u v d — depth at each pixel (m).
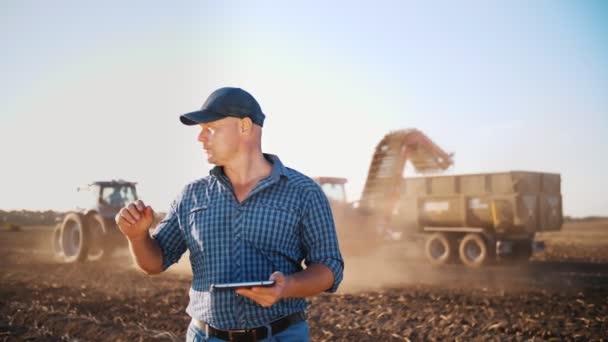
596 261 14.60
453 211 14.59
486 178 13.95
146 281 9.59
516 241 13.80
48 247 18.59
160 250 2.15
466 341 5.18
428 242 14.90
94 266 12.04
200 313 2.05
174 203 2.25
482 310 6.80
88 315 6.40
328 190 14.04
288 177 2.10
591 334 5.38
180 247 2.27
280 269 2.04
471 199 14.27
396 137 16.64
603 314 6.49
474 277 11.02
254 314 1.98
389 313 6.57
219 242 2.04
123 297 7.76
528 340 5.12
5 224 27.20
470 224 14.33
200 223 2.08
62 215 14.51
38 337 5.46
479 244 13.66
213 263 2.03
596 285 9.47
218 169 2.15
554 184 14.38
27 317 6.29
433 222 15.07
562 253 17.39
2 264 12.48
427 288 9.16
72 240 13.52
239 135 2.09
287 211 2.04
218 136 2.06
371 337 5.37
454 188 14.59
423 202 15.30
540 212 13.77
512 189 13.42
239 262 2.01
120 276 10.30
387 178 16.39
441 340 5.22
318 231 2.06
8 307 6.91
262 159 2.16
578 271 12.14
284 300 2.04
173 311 6.66
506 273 11.83
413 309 6.89
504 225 13.58
